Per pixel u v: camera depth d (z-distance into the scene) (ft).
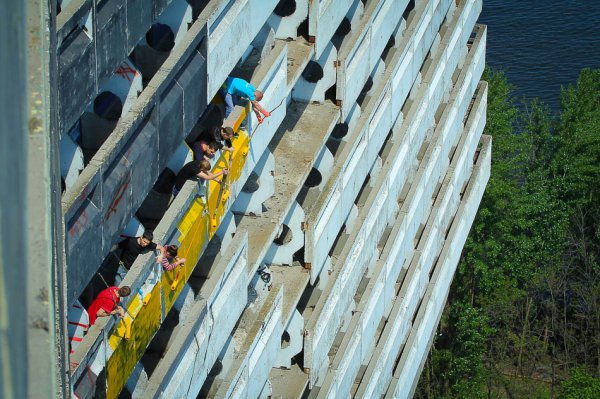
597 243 529.86
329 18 227.40
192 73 163.43
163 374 166.91
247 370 209.56
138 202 152.76
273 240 221.46
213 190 176.24
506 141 528.22
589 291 496.64
